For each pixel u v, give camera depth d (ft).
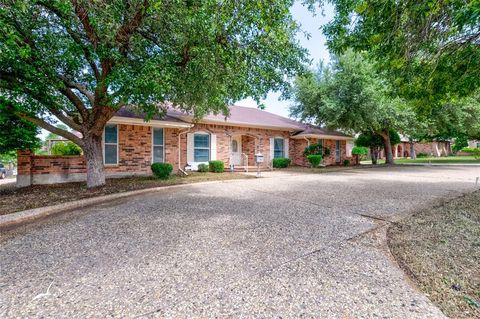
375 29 16.48
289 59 23.38
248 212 17.76
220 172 45.75
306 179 36.96
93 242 12.25
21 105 22.40
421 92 19.11
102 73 23.22
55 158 32.09
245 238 12.65
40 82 20.36
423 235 12.82
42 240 12.60
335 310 6.97
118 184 29.96
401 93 20.43
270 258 10.32
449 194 23.85
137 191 25.91
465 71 16.20
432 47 15.30
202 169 45.14
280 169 53.88
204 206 19.63
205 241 12.26
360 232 13.50
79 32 21.89
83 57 22.97
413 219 15.70
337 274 8.99
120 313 6.86
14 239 12.83
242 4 16.03
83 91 26.84
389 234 13.12
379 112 51.93
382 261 10.02
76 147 42.98
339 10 18.13
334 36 19.80
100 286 8.26
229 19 16.97
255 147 54.60
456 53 15.44
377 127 58.70
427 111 22.02
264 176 40.83
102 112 26.53
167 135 42.04
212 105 29.91
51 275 9.04
